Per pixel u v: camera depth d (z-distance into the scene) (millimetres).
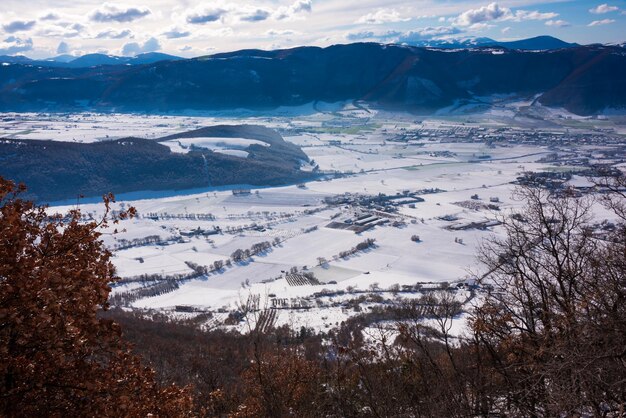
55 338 10406
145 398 12297
